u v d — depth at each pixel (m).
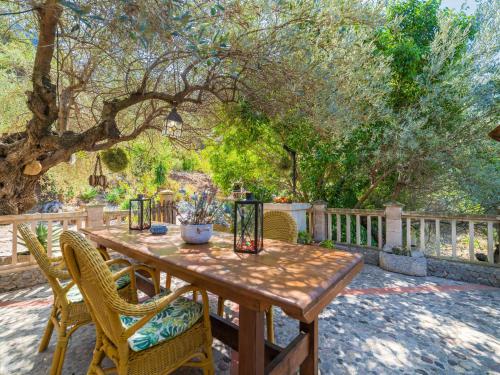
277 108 4.43
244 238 1.79
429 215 4.37
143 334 1.40
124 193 12.04
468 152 5.35
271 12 3.36
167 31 2.17
